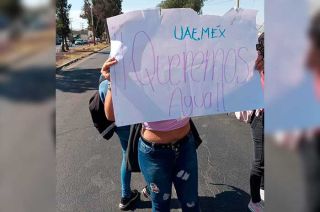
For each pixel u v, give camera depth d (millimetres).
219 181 3938
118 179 4137
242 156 4672
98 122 2885
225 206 3404
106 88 2738
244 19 2080
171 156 2164
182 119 2119
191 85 2035
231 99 2102
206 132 5828
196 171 2279
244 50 2096
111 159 4797
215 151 4891
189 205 2318
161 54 1972
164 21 1961
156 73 1979
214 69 2061
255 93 2127
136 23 1931
